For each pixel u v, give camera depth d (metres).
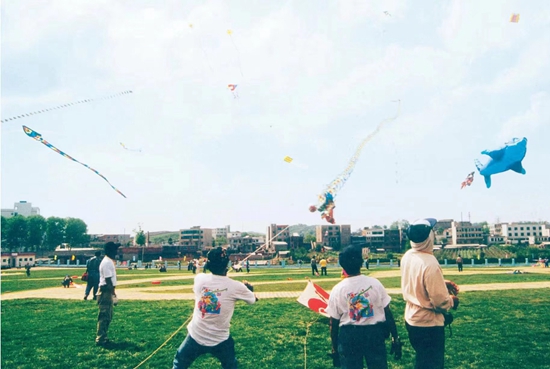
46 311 13.57
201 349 4.92
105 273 8.52
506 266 52.47
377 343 4.48
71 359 7.43
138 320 11.41
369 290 4.55
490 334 8.78
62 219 141.12
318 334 9.10
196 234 140.00
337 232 119.50
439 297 4.49
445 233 123.62
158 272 47.97
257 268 55.12
